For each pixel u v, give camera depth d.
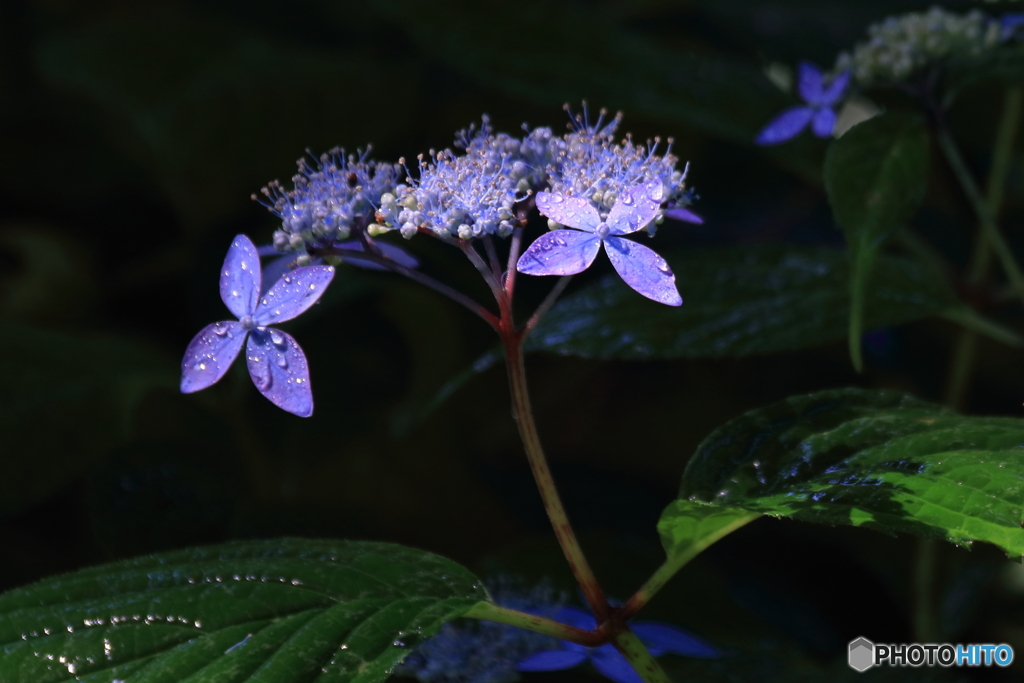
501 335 0.54
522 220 0.54
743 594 0.77
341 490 0.80
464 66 0.78
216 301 0.88
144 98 0.89
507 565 0.64
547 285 0.86
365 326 0.86
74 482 0.78
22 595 0.53
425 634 0.53
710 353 0.61
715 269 0.63
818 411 0.55
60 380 0.68
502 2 0.79
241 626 0.53
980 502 0.53
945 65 0.63
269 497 0.67
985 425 0.54
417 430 0.84
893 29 0.64
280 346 0.53
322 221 0.54
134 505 0.67
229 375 0.73
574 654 0.59
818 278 0.63
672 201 0.55
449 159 0.54
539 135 0.55
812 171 0.73
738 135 0.74
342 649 0.52
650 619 0.64
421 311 0.81
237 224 0.90
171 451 0.69
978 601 0.71
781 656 0.62
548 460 0.88
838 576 0.78
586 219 0.53
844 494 0.53
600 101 0.75
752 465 0.55
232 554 0.54
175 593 0.53
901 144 0.59
